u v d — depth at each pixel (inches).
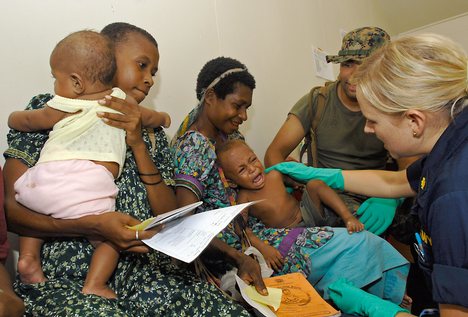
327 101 77.6
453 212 30.4
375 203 63.2
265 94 91.4
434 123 35.3
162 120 48.3
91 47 38.0
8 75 48.3
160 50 66.9
